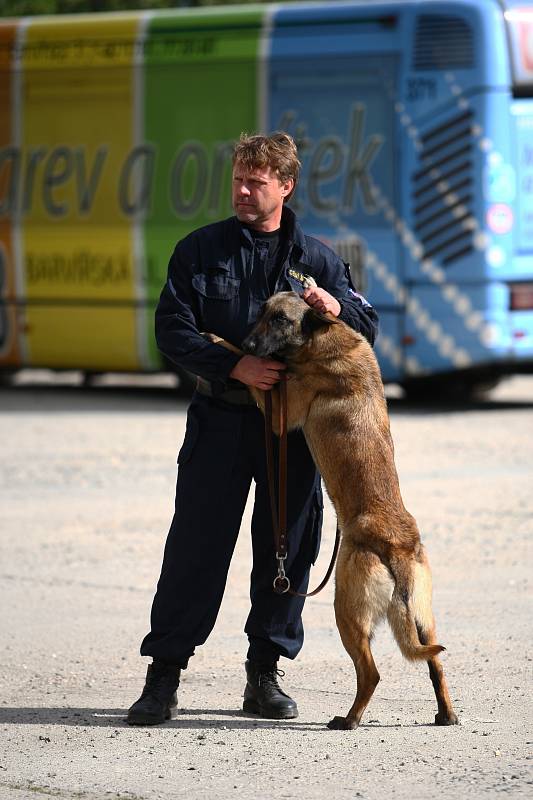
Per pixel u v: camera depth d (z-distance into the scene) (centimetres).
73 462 1705
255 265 783
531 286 2088
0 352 2450
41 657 916
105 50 2308
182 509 782
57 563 1191
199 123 2239
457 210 2075
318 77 2158
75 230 2341
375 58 2117
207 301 778
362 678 748
